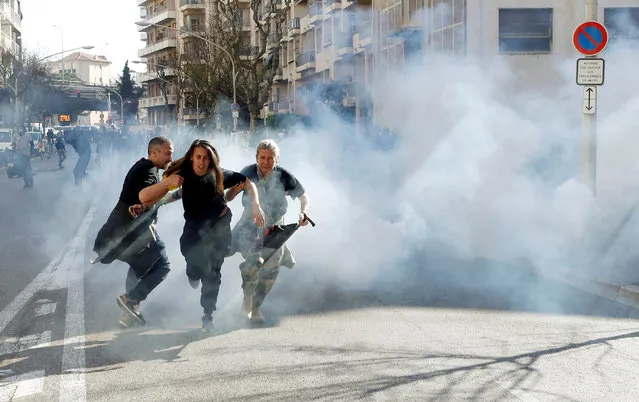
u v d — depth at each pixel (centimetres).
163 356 648
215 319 778
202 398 539
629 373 591
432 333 712
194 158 713
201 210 718
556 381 571
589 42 1148
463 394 542
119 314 802
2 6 8912
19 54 7594
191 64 6825
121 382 579
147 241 740
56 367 619
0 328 747
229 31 5816
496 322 756
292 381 575
